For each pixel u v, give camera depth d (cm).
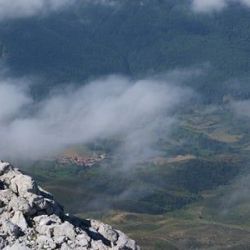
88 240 10681
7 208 11200
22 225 10769
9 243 10250
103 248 10612
